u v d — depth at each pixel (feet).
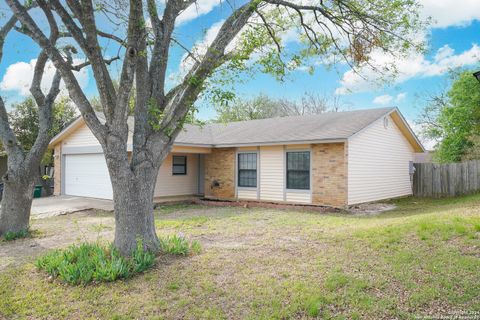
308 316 12.48
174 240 20.77
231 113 101.19
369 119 44.62
